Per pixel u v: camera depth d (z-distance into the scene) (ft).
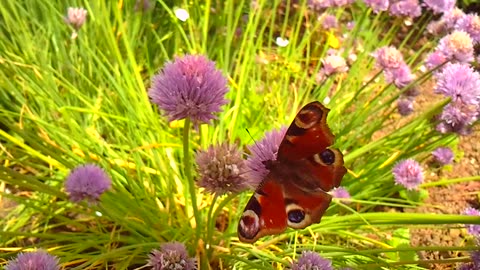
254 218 1.04
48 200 1.50
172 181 1.50
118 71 1.61
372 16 2.25
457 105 1.44
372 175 1.59
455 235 1.58
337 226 1.44
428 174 1.71
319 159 1.12
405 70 1.59
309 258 1.18
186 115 1.08
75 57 1.70
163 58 1.85
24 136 1.35
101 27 1.63
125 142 1.58
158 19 1.92
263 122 1.68
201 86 1.07
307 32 1.94
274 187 1.08
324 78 1.76
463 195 1.69
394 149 1.62
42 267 1.09
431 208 1.64
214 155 1.11
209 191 1.12
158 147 1.50
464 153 1.82
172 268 1.17
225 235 1.34
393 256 1.47
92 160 1.47
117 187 1.39
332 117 1.67
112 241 1.37
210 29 1.94
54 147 1.47
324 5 1.81
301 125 1.09
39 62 1.64
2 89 1.63
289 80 1.92
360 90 1.63
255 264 1.26
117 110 1.60
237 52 1.86
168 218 1.44
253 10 1.82
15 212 1.51
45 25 1.77
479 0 2.27
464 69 1.41
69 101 1.65
